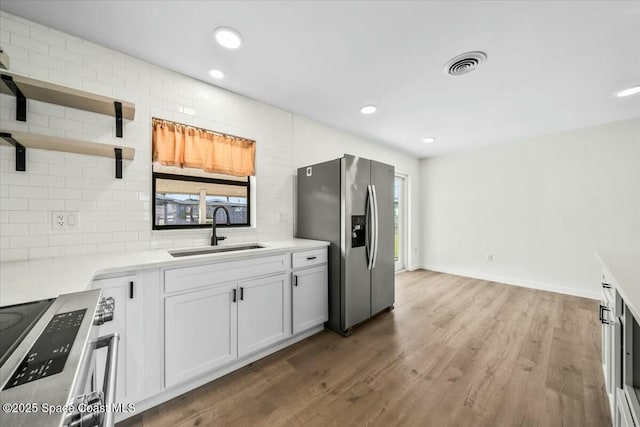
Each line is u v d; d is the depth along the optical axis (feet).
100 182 5.61
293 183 9.51
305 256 7.48
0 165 4.62
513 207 12.86
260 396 5.13
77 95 4.81
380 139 12.62
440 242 15.64
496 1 4.44
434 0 4.45
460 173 14.80
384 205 9.40
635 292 3.15
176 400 5.01
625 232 10.09
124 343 4.49
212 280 5.52
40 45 4.97
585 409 4.72
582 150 10.96
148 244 6.27
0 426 1.23
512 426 4.38
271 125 8.81
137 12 4.70
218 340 5.61
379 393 5.20
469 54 5.94
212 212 7.80
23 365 1.76
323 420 4.54
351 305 7.98
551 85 7.27
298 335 7.48
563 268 11.46
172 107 6.64
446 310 9.65
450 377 5.69
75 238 5.32
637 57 5.91
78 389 1.73
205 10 4.66
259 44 5.62
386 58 6.12
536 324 8.33
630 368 3.60
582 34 5.19
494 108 8.89
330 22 4.97
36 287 3.28
